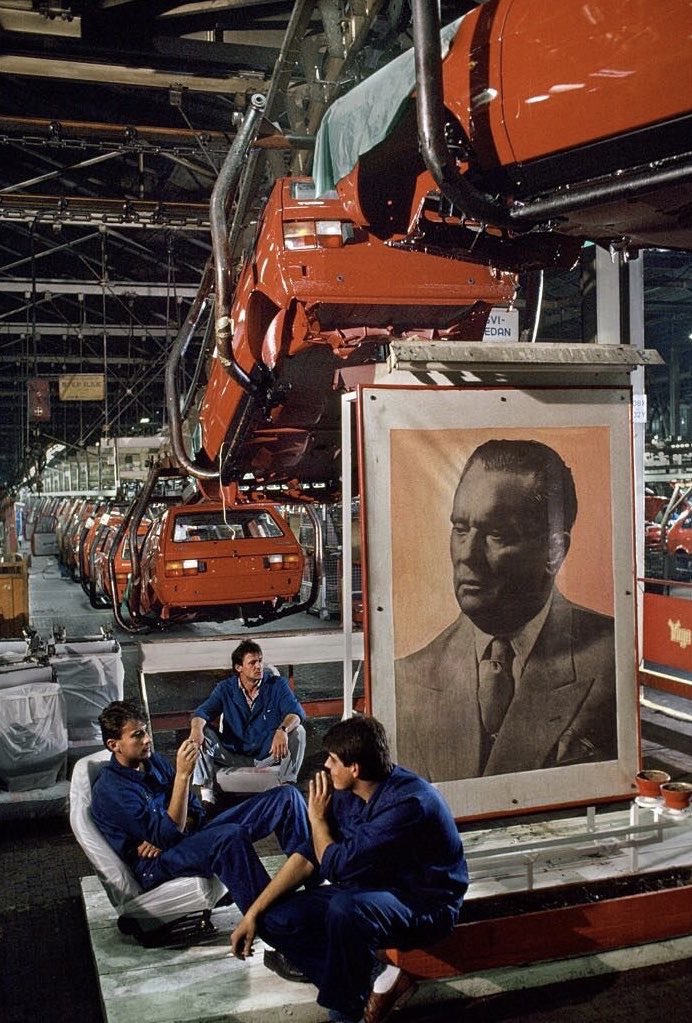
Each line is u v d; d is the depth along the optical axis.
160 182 16.19
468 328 6.64
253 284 6.50
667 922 4.13
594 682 4.52
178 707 9.24
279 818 4.19
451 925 3.53
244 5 9.53
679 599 7.80
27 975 4.14
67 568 28.58
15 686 6.23
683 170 3.36
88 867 5.38
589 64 3.48
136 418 33.09
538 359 4.21
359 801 3.59
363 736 3.46
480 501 4.32
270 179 10.01
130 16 9.59
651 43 3.31
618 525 4.57
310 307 6.11
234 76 10.09
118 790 4.18
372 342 6.46
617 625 4.57
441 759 4.27
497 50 3.76
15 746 6.01
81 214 12.95
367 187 4.92
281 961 3.80
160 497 12.68
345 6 8.10
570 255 5.00
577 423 4.48
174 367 8.38
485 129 3.85
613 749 4.56
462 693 4.30
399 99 3.97
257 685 5.93
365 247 6.09
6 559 14.38
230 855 3.89
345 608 4.37
